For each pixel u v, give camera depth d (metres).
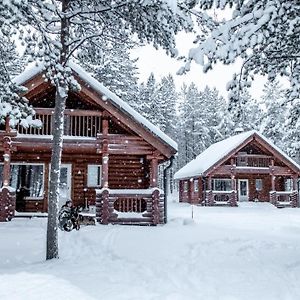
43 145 17.81
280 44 8.59
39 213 18.41
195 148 65.50
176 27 9.59
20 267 8.58
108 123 19.55
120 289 6.62
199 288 6.90
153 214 18.09
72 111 18.16
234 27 7.21
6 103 10.23
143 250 11.02
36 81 17.39
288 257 10.03
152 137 18.47
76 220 15.73
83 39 9.71
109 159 20.91
